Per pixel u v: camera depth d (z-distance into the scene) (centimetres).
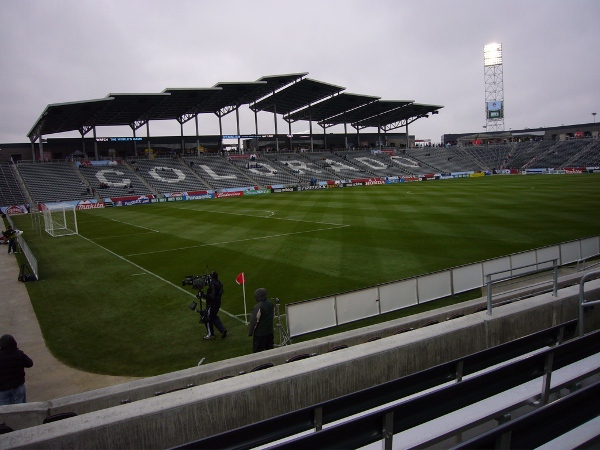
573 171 8400
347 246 2303
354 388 592
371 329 918
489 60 11119
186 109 7169
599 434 399
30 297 1658
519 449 340
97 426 451
